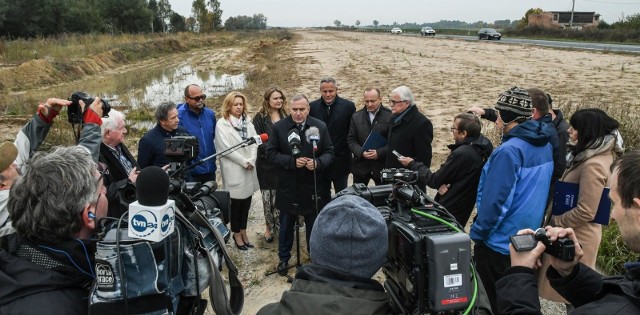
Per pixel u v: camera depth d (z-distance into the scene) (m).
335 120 5.32
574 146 3.18
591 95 14.97
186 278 1.83
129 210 1.52
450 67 24.69
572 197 3.09
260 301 4.12
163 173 1.57
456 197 3.74
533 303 1.56
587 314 1.41
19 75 19.75
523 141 2.89
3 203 2.21
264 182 5.02
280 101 5.18
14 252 1.67
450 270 1.58
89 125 2.65
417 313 1.67
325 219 1.62
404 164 4.32
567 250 1.59
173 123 4.20
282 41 64.12
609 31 44.88
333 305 1.48
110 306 1.49
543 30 55.56
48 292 1.57
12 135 10.44
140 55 35.88
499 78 19.78
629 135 7.39
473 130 3.78
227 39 63.25
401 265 1.79
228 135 4.76
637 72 20.77
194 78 24.23
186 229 1.87
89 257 1.67
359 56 33.91
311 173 4.25
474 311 1.64
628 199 1.52
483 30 52.59
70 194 1.63
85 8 48.78
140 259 1.51
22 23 39.38
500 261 2.96
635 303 1.37
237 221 4.93
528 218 2.90
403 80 19.80
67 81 22.22
